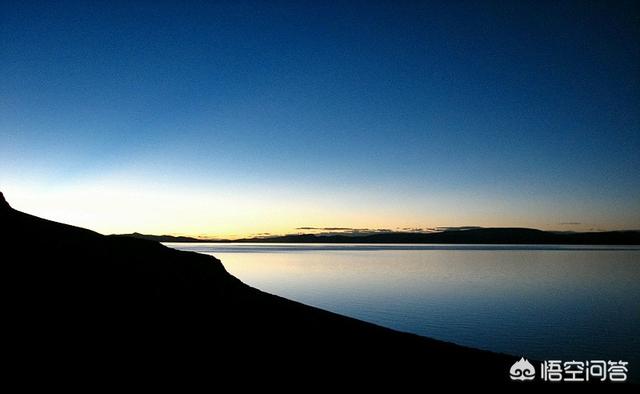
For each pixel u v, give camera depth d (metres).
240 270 129.00
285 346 20.17
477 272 125.06
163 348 16.34
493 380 19.84
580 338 42.81
